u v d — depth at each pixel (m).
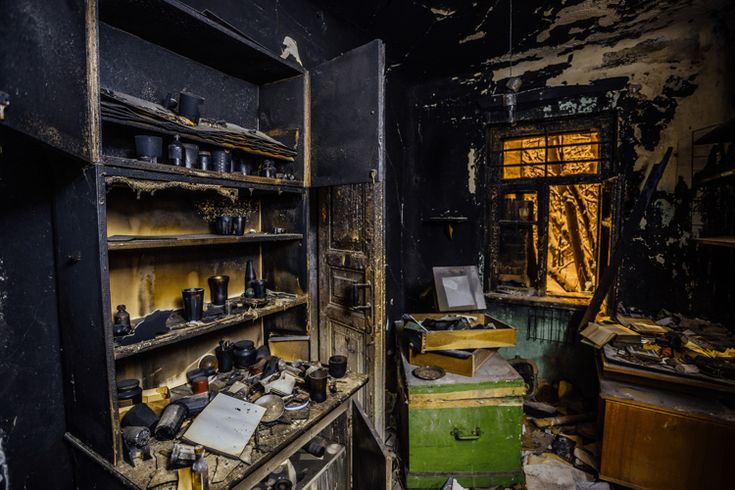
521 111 3.13
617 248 2.62
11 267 1.22
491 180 3.37
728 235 2.42
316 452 1.79
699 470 1.79
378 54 1.59
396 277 3.40
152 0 1.22
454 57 3.03
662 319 2.55
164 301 1.68
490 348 2.39
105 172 1.10
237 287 2.04
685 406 1.83
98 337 1.15
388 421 2.76
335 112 1.78
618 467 1.99
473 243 3.39
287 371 1.77
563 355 3.05
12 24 0.73
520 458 2.07
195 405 1.45
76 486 1.36
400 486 2.15
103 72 1.38
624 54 2.74
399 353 2.52
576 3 2.30
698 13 2.43
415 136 3.59
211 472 1.14
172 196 1.68
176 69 1.63
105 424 1.17
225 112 1.88
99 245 1.09
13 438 1.25
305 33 2.20
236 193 1.64
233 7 1.74
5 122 0.70
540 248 3.21
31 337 1.27
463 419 2.05
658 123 2.66
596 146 3.01
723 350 2.04
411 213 3.63
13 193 1.22
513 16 2.45
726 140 2.33
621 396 1.96
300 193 1.93
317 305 2.29
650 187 2.56
